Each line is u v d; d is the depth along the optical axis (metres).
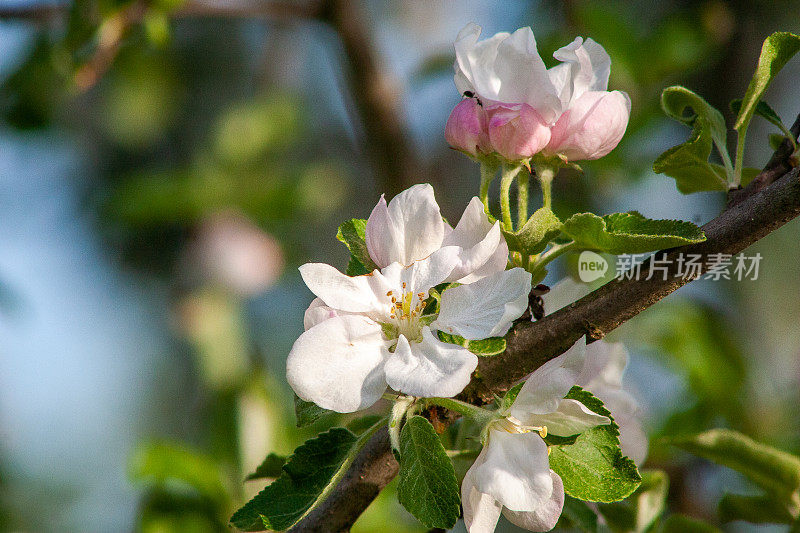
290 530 0.93
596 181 1.38
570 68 0.93
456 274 0.91
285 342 2.01
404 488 0.90
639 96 1.43
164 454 1.06
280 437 1.24
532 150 0.93
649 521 0.99
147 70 2.00
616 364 0.97
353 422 0.96
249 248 1.85
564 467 0.91
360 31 1.45
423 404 0.91
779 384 1.42
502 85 0.93
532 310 0.93
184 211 1.87
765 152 1.57
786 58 0.93
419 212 0.92
